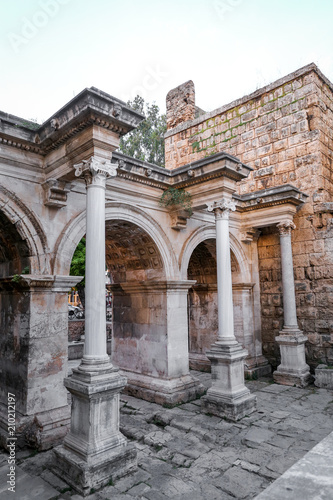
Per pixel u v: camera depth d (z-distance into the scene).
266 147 13.22
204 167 8.45
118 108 5.66
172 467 5.61
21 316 6.72
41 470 5.42
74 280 7.08
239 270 12.13
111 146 6.00
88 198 5.89
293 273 11.86
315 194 11.76
